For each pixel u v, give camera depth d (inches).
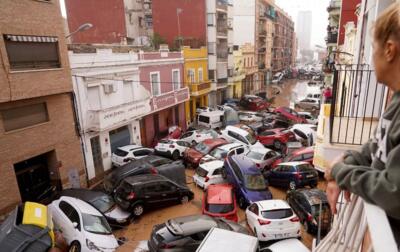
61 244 375.6
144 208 519.2
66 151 578.2
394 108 49.3
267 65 2331.4
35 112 518.6
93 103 659.4
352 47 540.7
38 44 504.4
